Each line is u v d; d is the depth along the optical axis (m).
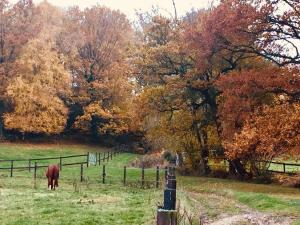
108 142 79.94
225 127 34.38
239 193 26.47
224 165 40.94
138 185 33.00
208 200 24.27
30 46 69.31
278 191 29.30
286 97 32.97
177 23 41.94
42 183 32.59
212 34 34.38
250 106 32.53
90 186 31.67
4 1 73.00
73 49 77.94
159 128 42.56
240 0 32.78
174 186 8.49
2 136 71.75
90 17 79.88
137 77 43.62
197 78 40.44
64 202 21.73
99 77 78.62
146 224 15.34
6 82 70.62
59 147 71.25
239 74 32.84
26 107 68.19
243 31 32.72
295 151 28.22
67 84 74.25
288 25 31.44
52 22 82.25
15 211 18.53
